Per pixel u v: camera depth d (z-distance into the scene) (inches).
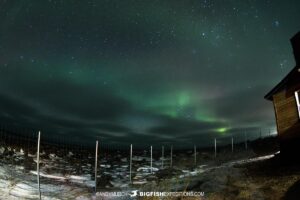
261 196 524.1
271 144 1576.0
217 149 1860.2
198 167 1194.6
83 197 686.5
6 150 1136.8
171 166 1237.7
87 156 1556.3
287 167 718.5
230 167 912.3
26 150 1245.7
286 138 767.1
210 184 658.2
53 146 1535.4
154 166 1366.9
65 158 1348.4
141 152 2037.4
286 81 782.5
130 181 926.4
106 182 911.0
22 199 590.6
